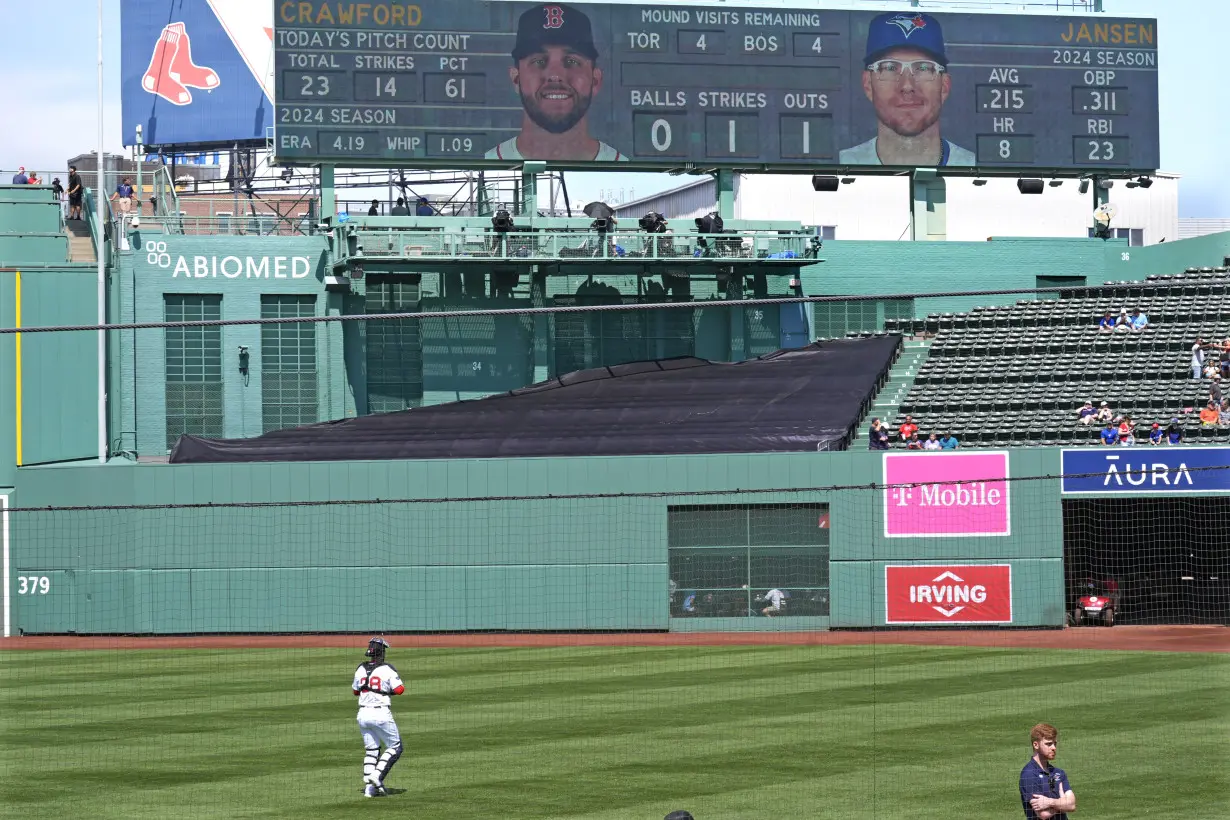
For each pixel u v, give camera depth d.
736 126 178.75
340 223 172.25
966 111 183.38
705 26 178.38
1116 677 98.38
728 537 143.75
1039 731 45.62
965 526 141.38
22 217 179.00
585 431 157.50
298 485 144.00
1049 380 168.50
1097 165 185.50
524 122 174.62
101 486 144.00
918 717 81.00
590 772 65.81
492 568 143.25
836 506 142.88
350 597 143.38
